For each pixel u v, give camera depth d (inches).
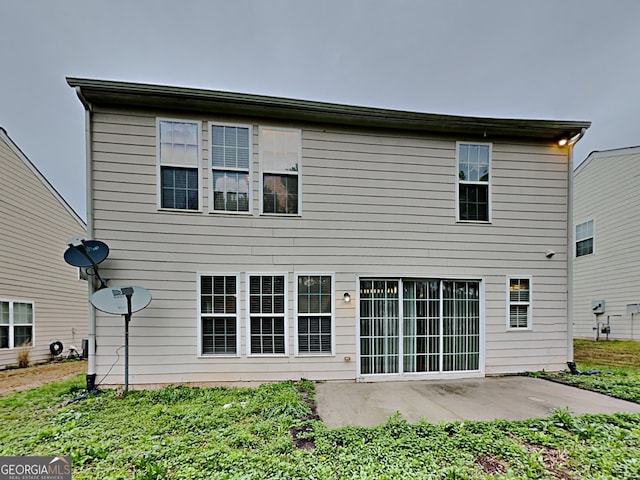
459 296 244.2
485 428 136.3
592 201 481.7
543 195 255.9
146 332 209.8
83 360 414.0
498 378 234.8
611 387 203.0
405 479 98.7
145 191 213.0
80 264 196.4
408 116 231.6
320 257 229.6
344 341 227.6
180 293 214.7
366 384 218.4
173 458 111.1
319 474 101.3
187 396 183.0
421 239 240.8
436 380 230.7
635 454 115.7
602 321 460.8
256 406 164.1
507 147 253.9
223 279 219.9
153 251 213.0
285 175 229.3
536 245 254.1
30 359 371.6
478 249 247.4
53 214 419.8
